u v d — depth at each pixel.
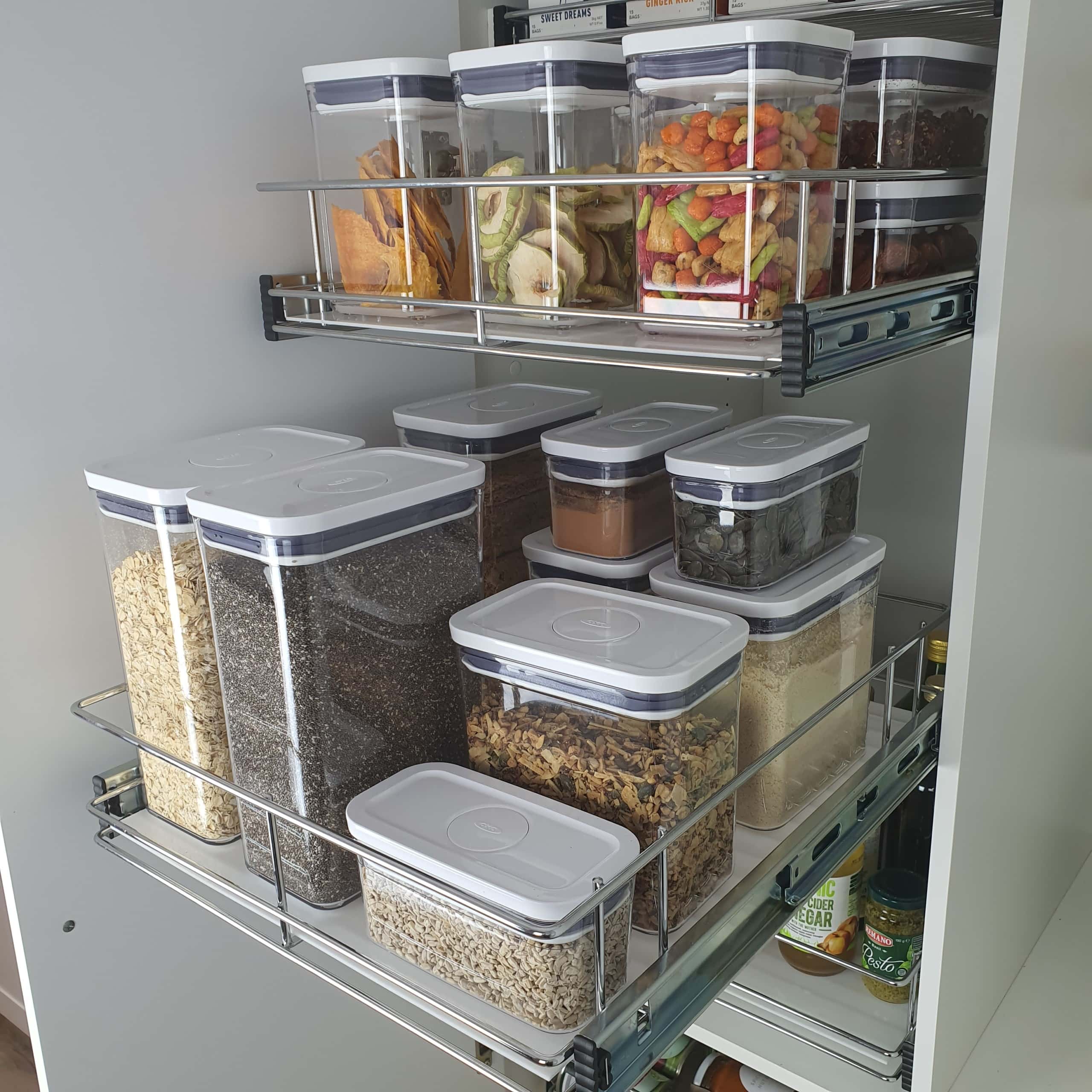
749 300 0.61
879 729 0.91
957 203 0.75
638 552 0.83
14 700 0.76
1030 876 0.93
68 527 0.77
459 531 0.73
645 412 0.92
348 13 0.89
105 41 0.73
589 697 0.63
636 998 0.54
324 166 0.81
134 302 0.78
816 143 0.62
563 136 0.70
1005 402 0.65
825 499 0.80
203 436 0.84
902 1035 0.92
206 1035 0.94
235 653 0.68
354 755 0.69
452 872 0.56
